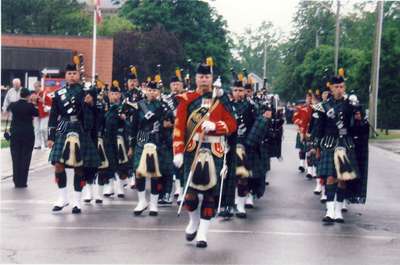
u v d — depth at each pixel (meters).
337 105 10.13
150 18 56.03
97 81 12.48
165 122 10.35
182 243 8.32
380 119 41.56
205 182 8.09
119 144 12.01
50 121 10.35
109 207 10.99
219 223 9.79
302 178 16.08
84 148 10.32
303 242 8.55
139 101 10.46
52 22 56.31
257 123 10.44
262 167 11.10
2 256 7.48
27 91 13.01
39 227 9.12
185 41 56.97
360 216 10.73
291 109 56.59
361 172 10.41
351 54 52.06
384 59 37.69
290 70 66.81
